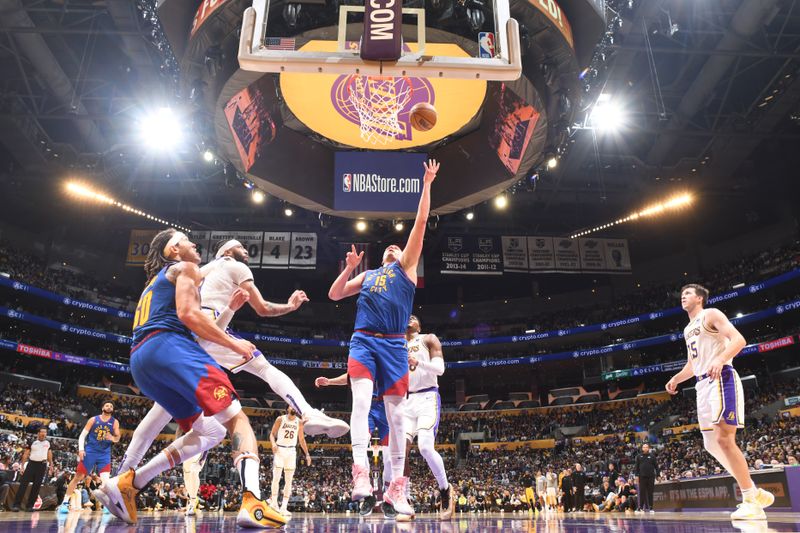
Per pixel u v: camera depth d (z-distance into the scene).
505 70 6.15
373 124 13.82
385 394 4.57
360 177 14.34
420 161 14.53
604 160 31.62
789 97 25.39
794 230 36.31
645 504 12.05
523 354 45.91
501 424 43.12
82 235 40.91
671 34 21.34
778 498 8.73
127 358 41.84
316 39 10.44
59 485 12.59
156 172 32.81
